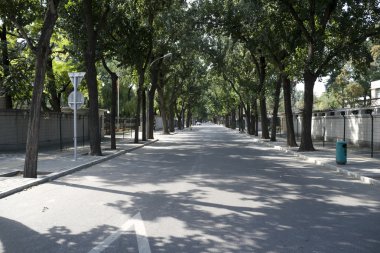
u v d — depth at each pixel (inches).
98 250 223.0
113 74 1008.9
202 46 1496.1
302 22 880.3
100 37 938.7
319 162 687.7
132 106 2493.8
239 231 260.7
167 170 596.7
